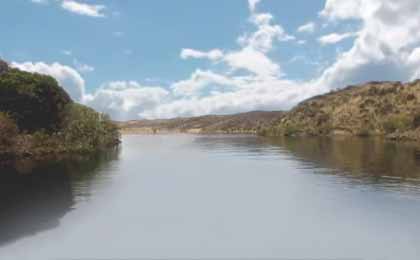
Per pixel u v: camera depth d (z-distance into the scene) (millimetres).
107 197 32438
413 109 192250
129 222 24375
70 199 31359
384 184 37688
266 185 39156
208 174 48875
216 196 33219
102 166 57750
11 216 25594
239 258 18297
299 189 36188
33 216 25625
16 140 68312
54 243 20250
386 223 23688
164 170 53531
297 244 20109
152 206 29047
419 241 20312
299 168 53688
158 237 21328
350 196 32031
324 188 36250
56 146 79625
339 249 19312
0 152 63281
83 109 106688
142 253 18953
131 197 32562
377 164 55875
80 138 89250
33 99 84188
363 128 184750
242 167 57188
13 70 94188
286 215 26078
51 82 93938
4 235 21453
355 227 22938
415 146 95500
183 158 75812
